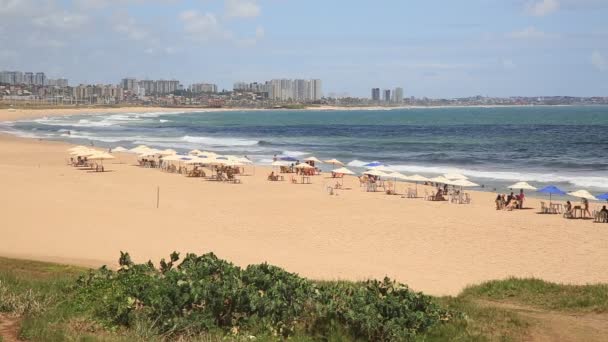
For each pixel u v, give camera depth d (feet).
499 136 350.23
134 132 372.38
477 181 165.48
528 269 72.49
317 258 75.41
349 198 132.16
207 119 650.43
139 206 112.78
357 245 84.38
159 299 31.12
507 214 112.98
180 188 142.31
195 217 103.45
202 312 30.91
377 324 30.89
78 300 33.60
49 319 30.53
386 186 153.17
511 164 206.39
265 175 175.22
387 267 71.20
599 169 189.26
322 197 132.87
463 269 71.51
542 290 46.19
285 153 243.19
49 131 359.05
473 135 364.79
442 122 565.53
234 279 33.40
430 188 151.64
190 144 284.20
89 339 27.76
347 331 30.96
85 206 109.50
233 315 31.30
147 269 37.88
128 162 198.59
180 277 33.76
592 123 487.20
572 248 84.33
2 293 34.42
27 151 224.12
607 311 39.75
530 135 354.13
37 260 64.34
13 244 77.00
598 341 32.71
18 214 98.63
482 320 35.24
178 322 29.89
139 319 30.53
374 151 260.01
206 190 140.05
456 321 34.19
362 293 34.30
